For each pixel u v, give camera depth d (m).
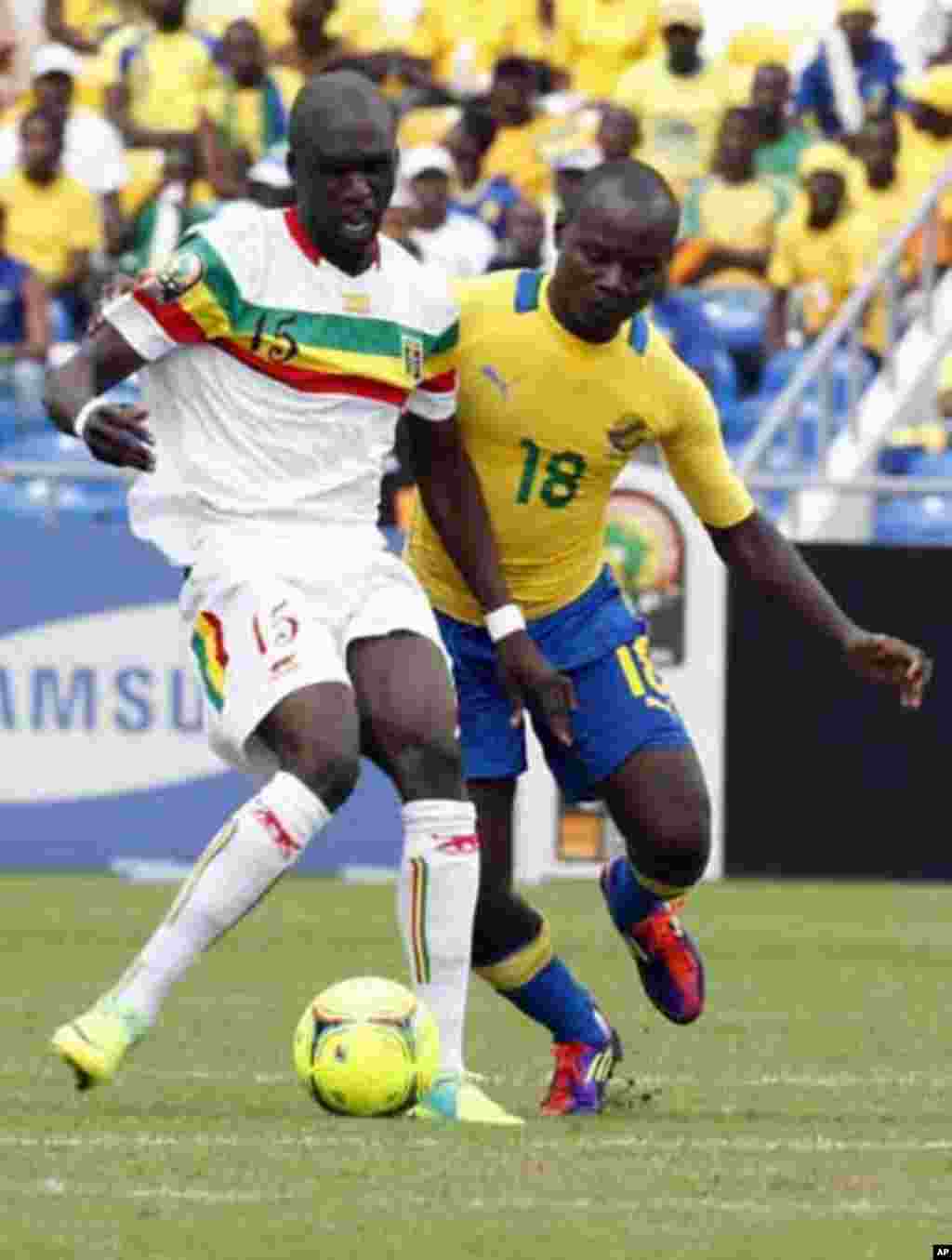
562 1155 25.02
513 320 28.77
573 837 59.19
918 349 71.06
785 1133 27.06
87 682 57.62
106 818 57.84
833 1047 34.53
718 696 59.12
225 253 27.03
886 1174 24.50
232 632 26.94
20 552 57.47
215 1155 24.55
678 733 29.66
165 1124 26.47
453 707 27.22
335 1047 26.92
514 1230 21.41
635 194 28.05
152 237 73.25
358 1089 26.89
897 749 60.00
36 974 41.16
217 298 27.03
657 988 30.88
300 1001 38.41
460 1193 22.89
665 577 58.69
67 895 53.44
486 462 29.14
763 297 73.81
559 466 29.08
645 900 30.39
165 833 57.88
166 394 27.67
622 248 27.98
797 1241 21.23
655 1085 30.81
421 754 26.97
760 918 51.91
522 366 28.75
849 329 68.44
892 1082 31.27
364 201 26.95
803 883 59.31
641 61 79.44
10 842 57.81
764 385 72.25
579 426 28.95
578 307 28.34
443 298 28.08
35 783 57.72
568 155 67.00
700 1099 29.73
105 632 57.59
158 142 74.81
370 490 27.72
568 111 77.19
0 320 71.12
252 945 45.91
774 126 76.62
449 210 69.94
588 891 56.88
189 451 27.45
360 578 27.31
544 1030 36.00
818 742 59.66
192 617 27.50
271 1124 26.50
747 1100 29.69
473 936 29.00
